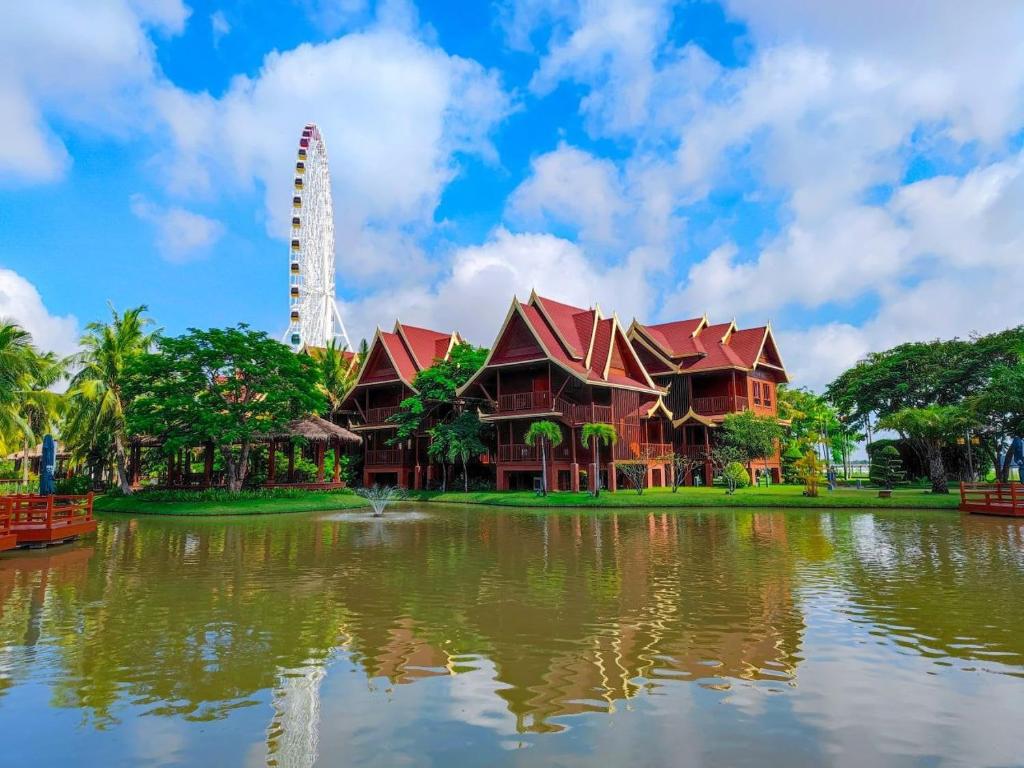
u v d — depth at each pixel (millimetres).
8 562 15844
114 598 11508
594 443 35125
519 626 9391
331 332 67250
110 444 41656
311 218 65250
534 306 41844
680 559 15250
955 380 43188
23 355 31203
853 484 46656
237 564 15219
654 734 5906
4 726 6188
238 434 33250
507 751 5605
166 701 6758
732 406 45219
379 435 50094
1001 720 6145
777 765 5336
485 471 46844
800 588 11797
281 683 7238
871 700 6621
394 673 7527
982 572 13195
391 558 15898
